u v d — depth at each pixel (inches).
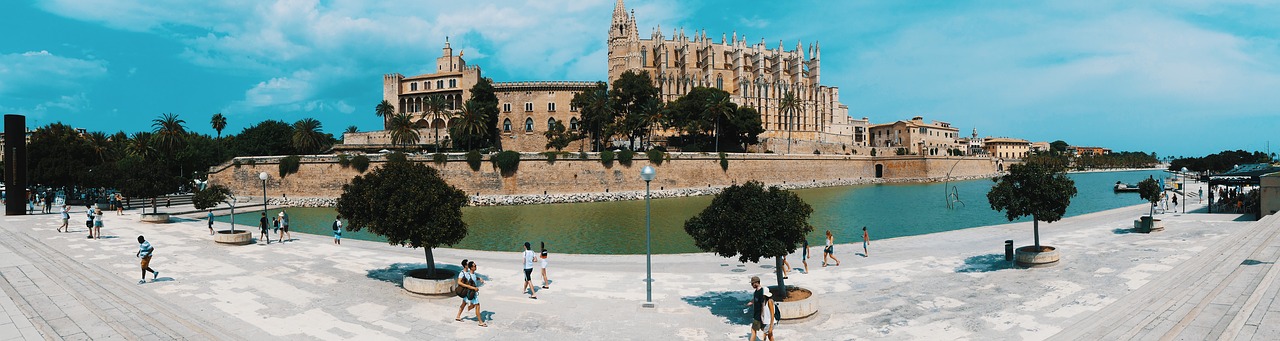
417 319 691.4
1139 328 588.1
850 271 987.3
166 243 1296.8
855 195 3710.6
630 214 2642.7
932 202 3164.4
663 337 629.3
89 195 2571.4
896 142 7849.4
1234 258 915.4
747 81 6117.1
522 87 5462.6
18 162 1930.4
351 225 869.8
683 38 6471.5
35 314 662.5
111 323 634.8
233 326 646.5
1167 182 4104.3
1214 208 1980.8
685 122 4709.6
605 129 4421.8
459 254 1202.6
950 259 1086.4
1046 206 978.7
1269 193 1544.0
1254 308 598.9
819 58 6850.4
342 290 837.2
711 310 737.6
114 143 4429.1
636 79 4781.0
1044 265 966.4
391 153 3351.4
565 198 3329.2
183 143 4008.4
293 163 3248.0
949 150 7185.0
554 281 916.6
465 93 5447.8
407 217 803.4
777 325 662.5
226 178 3324.3
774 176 4340.6
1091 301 732.7
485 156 3361.2
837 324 665.6
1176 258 1011.3
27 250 1150.3
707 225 722.8
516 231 2048.5
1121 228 1482.5
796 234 689.0
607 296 813.9
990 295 788.0
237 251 1192.8
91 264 1021.8
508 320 691.4
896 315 698.8
